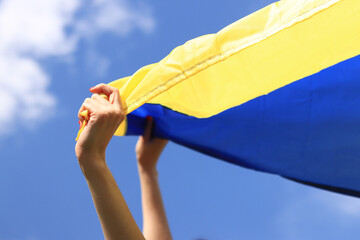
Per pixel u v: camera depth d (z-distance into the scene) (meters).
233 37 1.24
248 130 1.84
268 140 1.86
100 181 1.09
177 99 1.33
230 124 1.80
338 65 1.69
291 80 1.26
